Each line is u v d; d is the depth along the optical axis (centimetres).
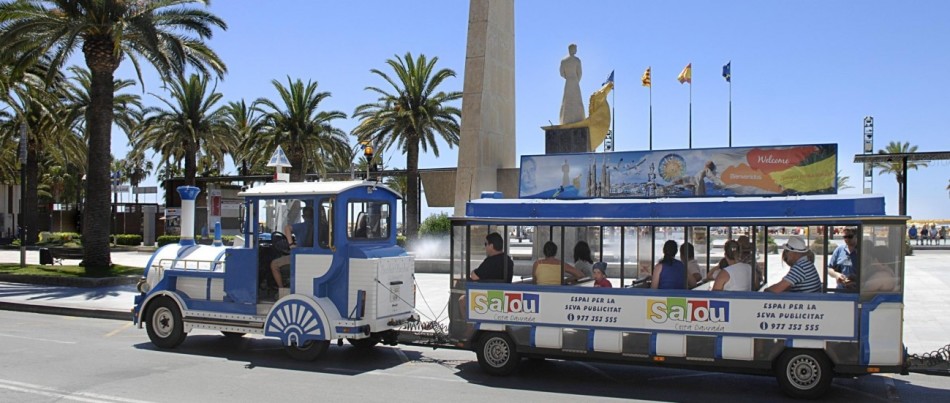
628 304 861
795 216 803
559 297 893
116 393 819
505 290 920
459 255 951
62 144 3934
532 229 1027
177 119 4012
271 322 1021
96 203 2284
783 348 802
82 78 3784
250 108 4200
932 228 5328
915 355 980
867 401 802
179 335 1117
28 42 2173
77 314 1587
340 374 947
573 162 1570
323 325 987
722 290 828
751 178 1376
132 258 3444
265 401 789
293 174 3962
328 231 1004
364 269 991
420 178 3638
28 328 1364
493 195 1019
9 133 3891
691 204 847
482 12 2395
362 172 3853
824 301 788
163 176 7956
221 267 1107
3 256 3516
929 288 1889
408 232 3531
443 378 925
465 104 2375
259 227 1068
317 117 3938
